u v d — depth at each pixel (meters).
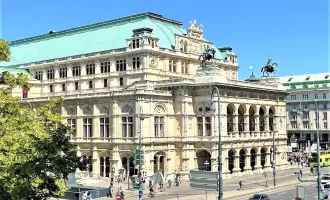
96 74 123.75
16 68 139.88
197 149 106.12
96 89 123.38
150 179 91.19
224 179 103.44
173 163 106.69
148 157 99.56
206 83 104.31
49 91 136.00
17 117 39.97
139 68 114.19
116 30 129.88
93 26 139.12
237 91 110.25
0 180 36.03
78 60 127.19
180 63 123.00
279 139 126.31
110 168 102.81
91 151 107.06
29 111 42.22
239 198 77.75
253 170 117.06
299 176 101.19
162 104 104.69
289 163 141.88
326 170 121.62
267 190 87.25
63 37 146.00
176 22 137.12
